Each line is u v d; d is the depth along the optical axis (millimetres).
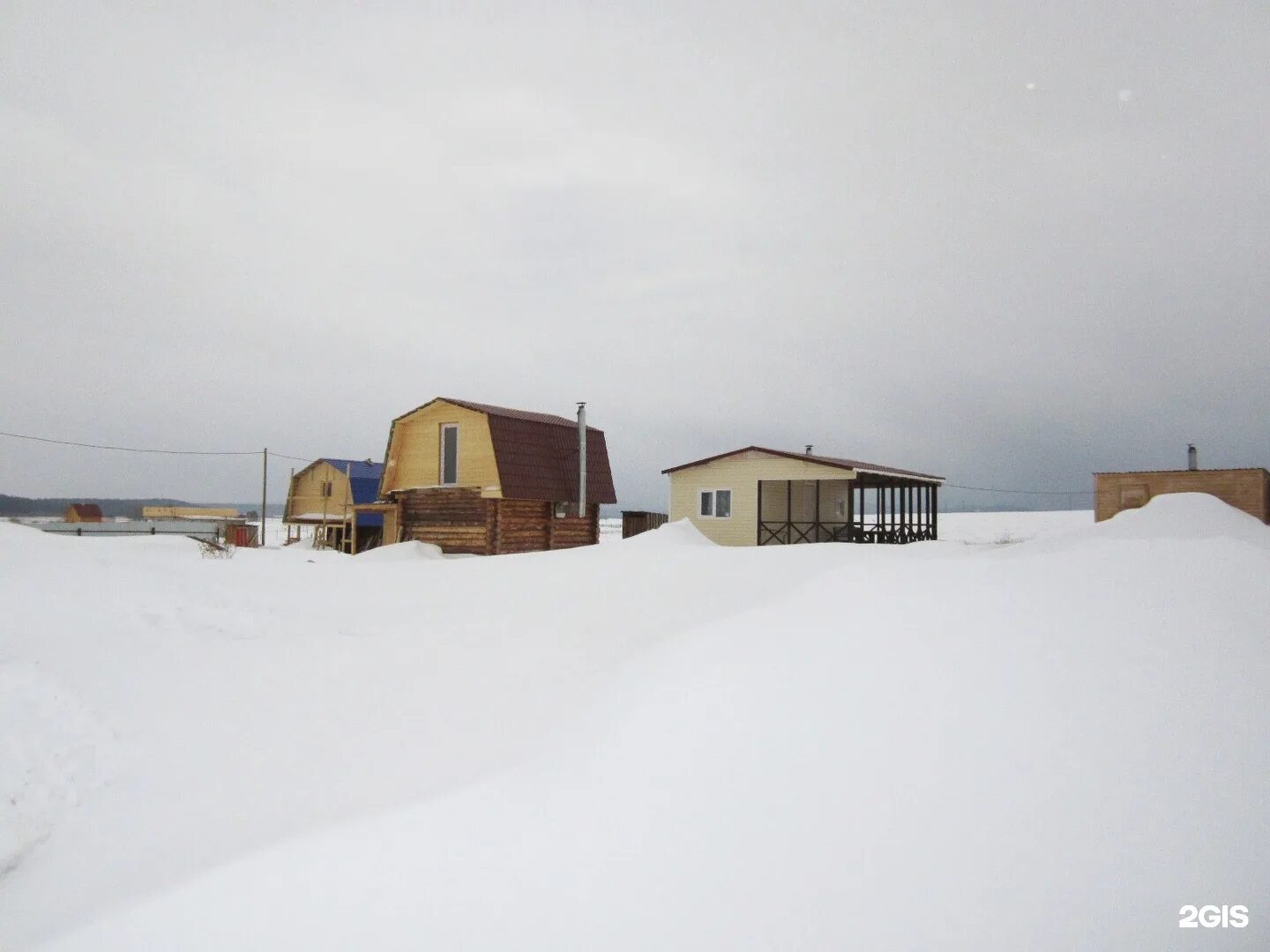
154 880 4430
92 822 5133
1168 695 4848
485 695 6816
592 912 3539
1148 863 3607
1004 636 5703
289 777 5562
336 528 33594
